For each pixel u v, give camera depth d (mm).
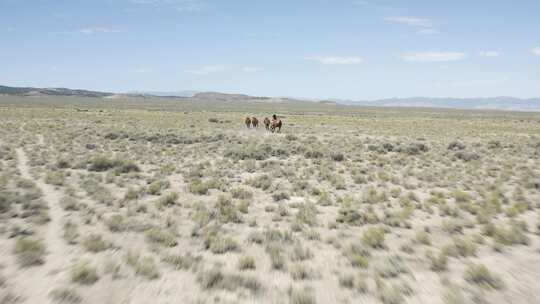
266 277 8078
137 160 24438
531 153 31281
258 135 41562
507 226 12125
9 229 10469
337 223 12328
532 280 8172
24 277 7691
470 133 49094
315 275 8203
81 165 21016
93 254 9094
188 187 16719
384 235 11164
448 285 7777
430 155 28672
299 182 18188
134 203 13930
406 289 7496
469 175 21234
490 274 8117
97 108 101438
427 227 11930
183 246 9914
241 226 11922
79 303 6699
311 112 116250
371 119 80375
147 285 7480
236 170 22047
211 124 54719
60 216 12109
